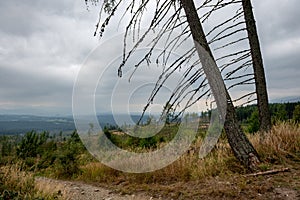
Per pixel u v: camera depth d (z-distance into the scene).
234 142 5.93
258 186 4.68
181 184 6.04
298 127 7.14
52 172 10.36
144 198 5.59
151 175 7.15
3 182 5.33
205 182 5.62
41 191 5.30
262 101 6.99
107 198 5.99
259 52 6.99
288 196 4.24
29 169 7.48
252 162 5.66
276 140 6.31
